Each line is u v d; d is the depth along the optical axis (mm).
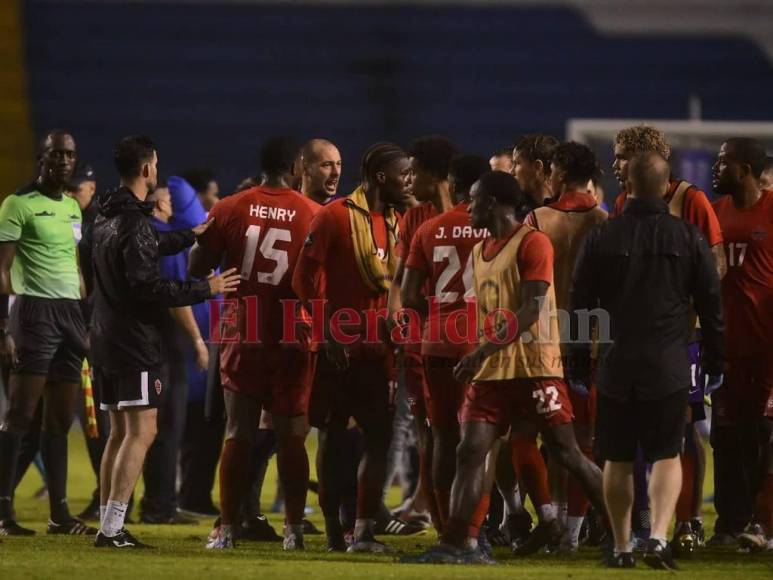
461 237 21547
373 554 22391
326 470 23016
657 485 19594
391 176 22578
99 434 30000
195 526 29500
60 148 26594
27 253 26609
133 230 22281
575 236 22094
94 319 22984
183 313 30344
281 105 75875
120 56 75750
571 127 58750
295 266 22781
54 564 19938
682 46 76125
